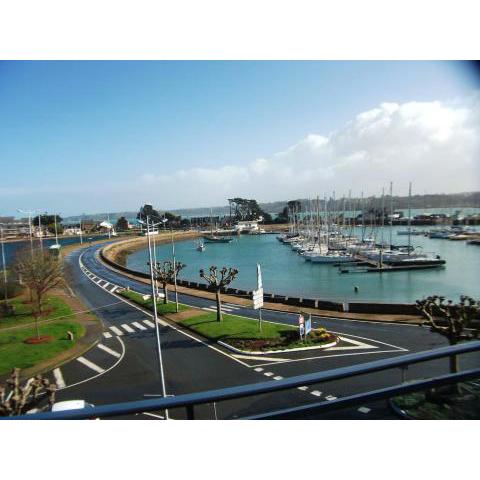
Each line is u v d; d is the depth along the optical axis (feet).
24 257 165.48
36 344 106.83
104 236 576.61
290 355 88.58
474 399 17.48
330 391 57.06
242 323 114.93
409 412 17.10
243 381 76.43
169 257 388.16
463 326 65.31
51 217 545.44
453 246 348.79
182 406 12.82
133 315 137.69
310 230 480.64
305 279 240.12
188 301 156.15
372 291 201.57
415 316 111.65
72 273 239.09
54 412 12.82
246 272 273.54
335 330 105.81
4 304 152.97
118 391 75.61
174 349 98.17
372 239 372.17
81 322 130.00
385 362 13.82
